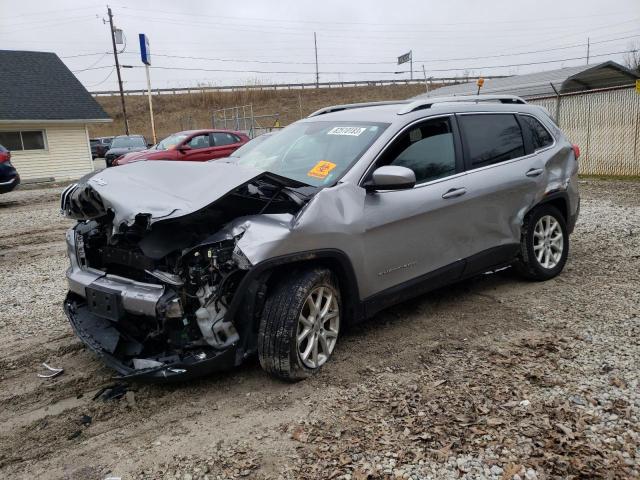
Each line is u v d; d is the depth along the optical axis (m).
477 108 4.97
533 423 3.02
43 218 11.82
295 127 5.05
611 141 14.93
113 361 3.53
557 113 16.08
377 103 5.24
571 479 2.57
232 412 3.31
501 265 5.13
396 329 4.46
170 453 2.94
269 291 3.55
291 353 3.46
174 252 3.35
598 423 3.00
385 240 3.99
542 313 4.70
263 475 2.71
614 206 9.84
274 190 3.73
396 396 3.38
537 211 5.36
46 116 22.80
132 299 3.37
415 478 2.63
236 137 16.75
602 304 4.82
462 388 3.45
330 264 3.77
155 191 3.43
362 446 2.89
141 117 57.62
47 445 3.07
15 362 4.17
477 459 2.74
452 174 4.55
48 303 5.61
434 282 4.47
